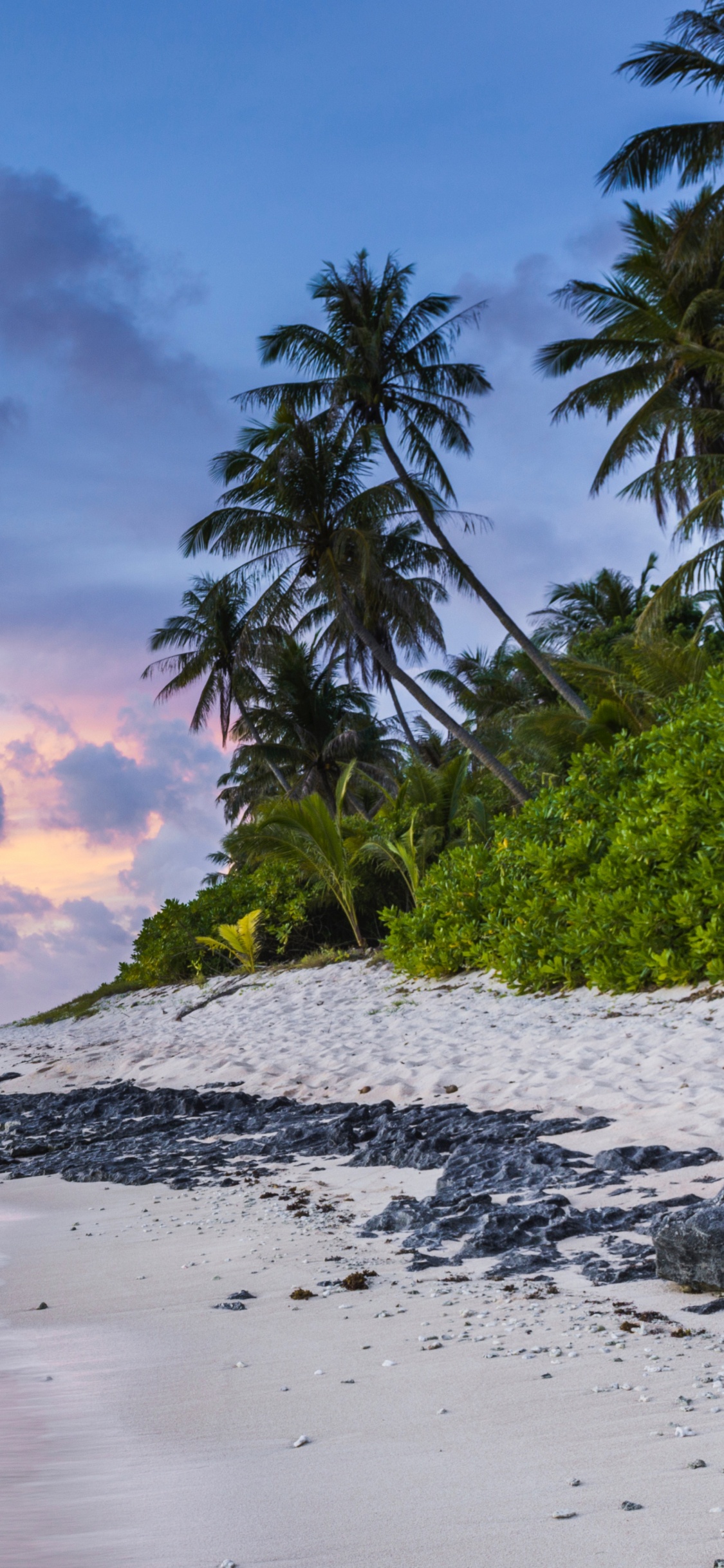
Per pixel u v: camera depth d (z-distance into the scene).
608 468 23.34
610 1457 2.65
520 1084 9.40
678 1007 10.96
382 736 38.97
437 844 23.19
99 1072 17.25
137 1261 5.82
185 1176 8.38
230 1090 12.92
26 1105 15.17
